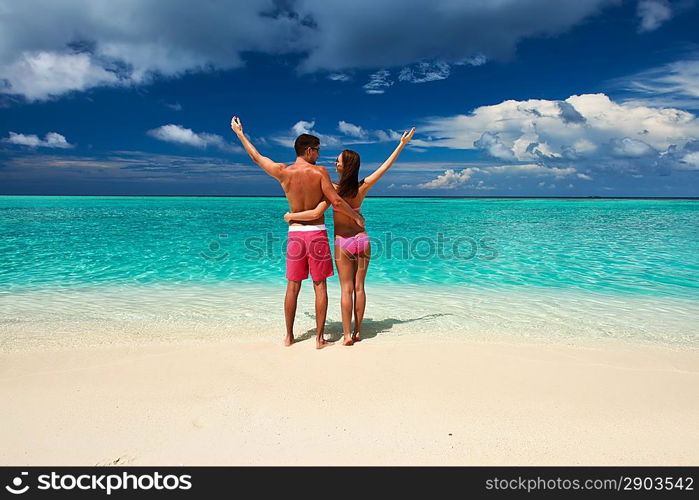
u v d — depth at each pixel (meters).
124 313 5.32
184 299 6.12
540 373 3.35
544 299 6.18
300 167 4.01
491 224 20.11
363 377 3.26
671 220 22.02
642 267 8.84
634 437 2.46
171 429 2.52
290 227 4.06
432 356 3.71
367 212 30.17
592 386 3.13
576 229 17.20
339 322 5.03
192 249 11.38
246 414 2.69
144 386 3.08
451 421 2.62
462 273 8.25
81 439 2.40
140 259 9.70
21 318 5.04
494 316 5.28
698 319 5.12
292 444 2.37
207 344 4.07
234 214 26.75
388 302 6.04
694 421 2.65
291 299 4.03
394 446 2.35
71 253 10.37
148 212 27.62
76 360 3.58
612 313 5.42
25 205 34.50
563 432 2.51
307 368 3.44
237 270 8.56
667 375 3.35
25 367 3.42
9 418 2.62
